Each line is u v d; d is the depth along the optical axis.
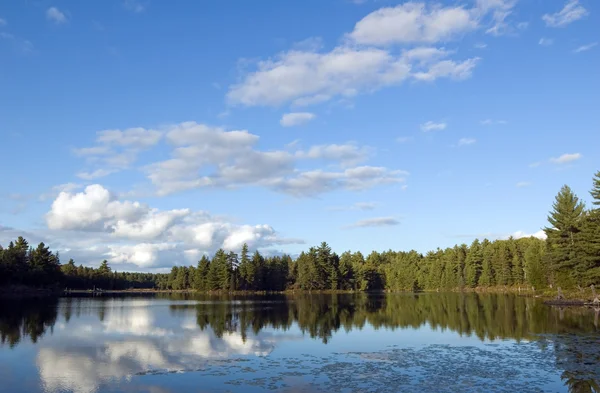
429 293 128.88
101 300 100.06
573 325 39.91
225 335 37.28
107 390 20.50
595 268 58.34
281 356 28.14
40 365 25.67
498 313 53.03
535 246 98.00
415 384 21.22
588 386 20.61
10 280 116.81
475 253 140.75
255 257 150.00
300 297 113.56
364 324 44.75
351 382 21.69
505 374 22.89
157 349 30.73
